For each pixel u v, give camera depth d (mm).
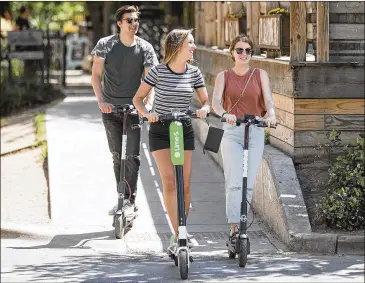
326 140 20312
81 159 26578
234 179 16797
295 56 20188
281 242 18578
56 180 24250
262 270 16297
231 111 17016
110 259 17891
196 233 19672
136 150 19859
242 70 16969
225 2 28281
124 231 19891
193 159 26594
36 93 40750
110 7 53844
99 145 28547
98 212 21547
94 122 33094
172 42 16250
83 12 73000
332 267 16484
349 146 20250
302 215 18406
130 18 19312
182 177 15750
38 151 29234
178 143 15727
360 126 20359
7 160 28484
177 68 16438
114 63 19500
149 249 18609
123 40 19500
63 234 19891
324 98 20250
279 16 21766
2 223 20906
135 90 19734
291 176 19422
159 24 46656
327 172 20156
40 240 19969
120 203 19312
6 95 39281
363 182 18406
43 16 72188
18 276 16562
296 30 20125
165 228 20094
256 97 16922
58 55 51688
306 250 17828
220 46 28875
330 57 20875
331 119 20312
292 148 20406
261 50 24250
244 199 16391
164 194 16516
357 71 20234
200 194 22859
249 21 24422
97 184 23906
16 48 43031
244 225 16406
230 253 17281
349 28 20734
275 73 21625
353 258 17312
